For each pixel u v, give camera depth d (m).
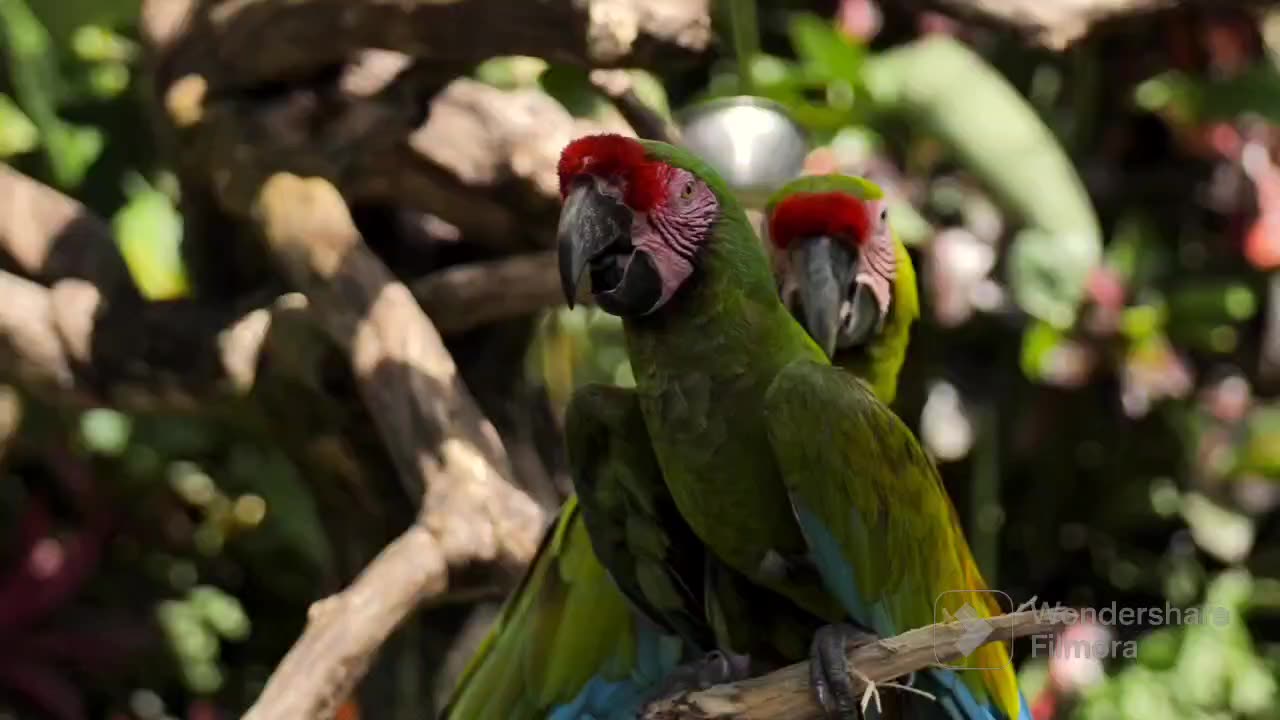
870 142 8.78
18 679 9.00
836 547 4.11
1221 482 9.47
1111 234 9.54
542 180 5.99
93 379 5.93
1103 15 6.36
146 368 5.88
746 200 5.70
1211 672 8.76
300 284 5.52
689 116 5.84
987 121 8.20
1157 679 8.70
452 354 6.32
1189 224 9.52
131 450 9.34
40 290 6.01
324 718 4.54
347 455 5.82
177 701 9.64
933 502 4.40
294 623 9.88
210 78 6.01
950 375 9.18
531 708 4.85
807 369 4.06
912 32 9.42
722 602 4.44
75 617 9.28
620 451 4.27
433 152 5.95
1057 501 9.87
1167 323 9.28
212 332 5.88
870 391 4.26
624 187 4.00
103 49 8.96
